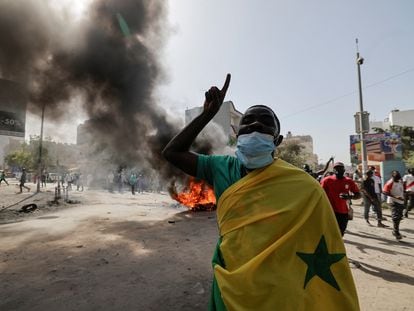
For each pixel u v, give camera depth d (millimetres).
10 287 3756
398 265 4812
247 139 1308
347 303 1167
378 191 10906
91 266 4582
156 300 3418
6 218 9188
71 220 8938
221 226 1312
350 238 6863
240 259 1195
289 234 1159
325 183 5176
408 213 11352
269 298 1112
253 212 1224
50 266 4570
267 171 1266
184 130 1545
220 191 1369
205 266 4617
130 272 4320
